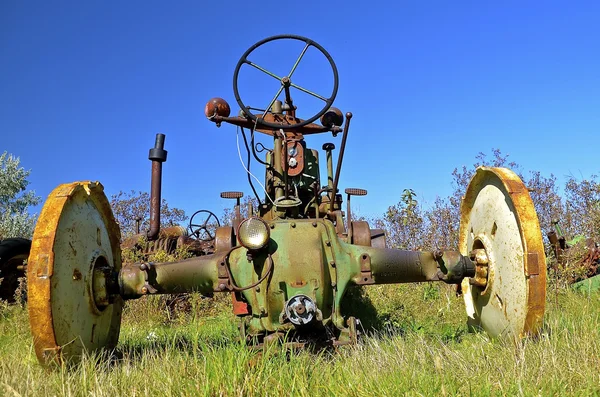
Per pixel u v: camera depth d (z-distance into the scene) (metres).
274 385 1.64
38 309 1.79
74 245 2.04
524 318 2.02
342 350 1.98
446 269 2.35
